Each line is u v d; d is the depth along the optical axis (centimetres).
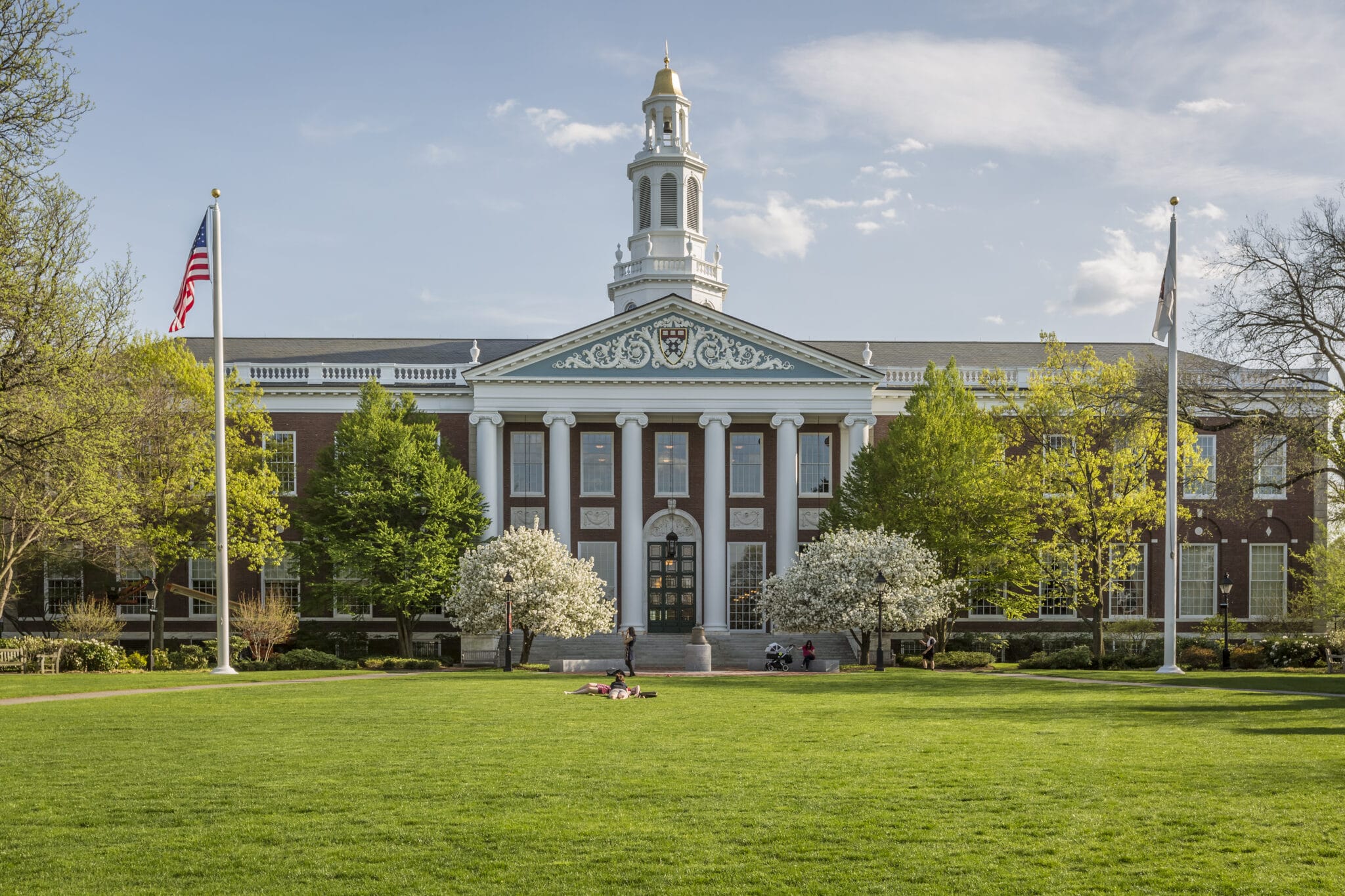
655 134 8069
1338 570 5647
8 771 1802
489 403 6606
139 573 6119
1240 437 4569
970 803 1545
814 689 3472
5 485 3872
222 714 2592
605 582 5759
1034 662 5203
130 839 1381
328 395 6781
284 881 1220
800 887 1195
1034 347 8031
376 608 6600
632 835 1390
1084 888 1189
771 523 6856
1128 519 5428
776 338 6625
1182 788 1631
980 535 5628
